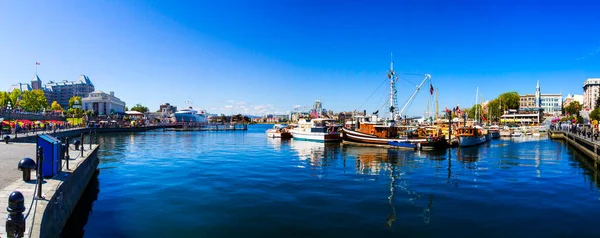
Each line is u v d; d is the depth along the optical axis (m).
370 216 19.67
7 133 59.88
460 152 57.47
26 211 12.66
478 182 29.95
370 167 39.22
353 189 26.77
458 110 115.00
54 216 14.74
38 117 120.38
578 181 30.59
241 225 18.06
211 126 192.12
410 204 22.30
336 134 83.44
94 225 17.98
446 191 26.22
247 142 83.75
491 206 21.89
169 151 58.50
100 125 136.50
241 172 34.72
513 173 35.00
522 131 121.25
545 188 27.44
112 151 57.97
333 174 33.94
